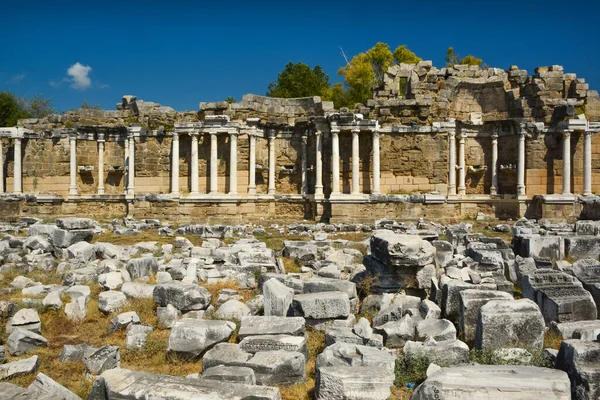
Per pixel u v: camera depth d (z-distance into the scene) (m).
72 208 33.84
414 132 30.86
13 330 9.54
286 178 33.53
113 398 6.29
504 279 12.59
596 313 9.88
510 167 31.89
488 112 34.22
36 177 35.06
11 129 34.59
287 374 7.48
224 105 31.66
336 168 30.05
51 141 34.94
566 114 30.86
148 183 32.94
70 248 16.19
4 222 29.34
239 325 9.74
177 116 33.19
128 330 9.66
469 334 9.05
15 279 13.16
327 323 9.62
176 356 8.54
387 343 8.66
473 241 18.70
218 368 7.25
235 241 21.58
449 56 56.97
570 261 15.51
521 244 16.67
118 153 34.91
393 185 30.84
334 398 6.57
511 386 5.83
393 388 7.11
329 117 30.02
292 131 33.31
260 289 12.75
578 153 31.45
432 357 7.59
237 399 6.05
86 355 8.23
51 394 6.47
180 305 10.64
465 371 6.30
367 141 30.92
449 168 31.06
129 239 22.69
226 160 31.64
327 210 30.11
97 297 11.83
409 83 33.66
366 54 55.38
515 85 33.84
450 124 30.88
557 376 6.04
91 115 35.59
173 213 30.91
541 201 30.30
